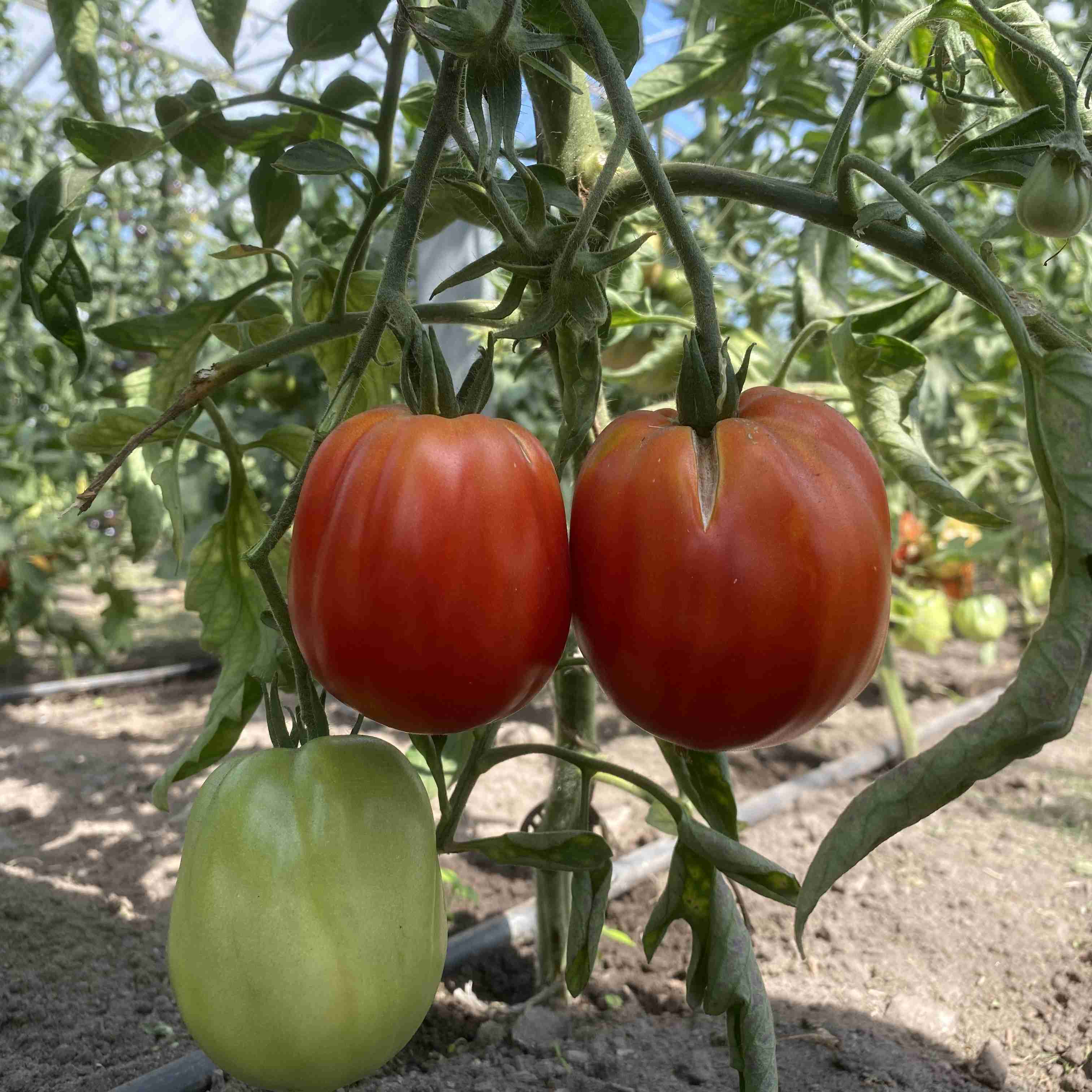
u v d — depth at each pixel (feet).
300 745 1.18
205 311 1.71
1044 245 2.55
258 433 4.09
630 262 2.34
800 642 0.90
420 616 0.89
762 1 1.66
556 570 0.95
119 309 6.36
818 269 2.09
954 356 4.72
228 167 2.06
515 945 2.31
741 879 1.31
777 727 0.94
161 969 2.15
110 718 4.63
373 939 1.08
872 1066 1.84
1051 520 0.85
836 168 1.21
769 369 2.58
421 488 0.90
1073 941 2.37
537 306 1.05
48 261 1.61
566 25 1.21
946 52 1.53
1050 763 3.81
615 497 0.94
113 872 2.70
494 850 1.28
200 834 1.12
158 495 1.84
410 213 0.99
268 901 1.06
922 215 0.96
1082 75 1.26
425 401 0.97
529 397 3.98
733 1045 1.31
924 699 4.89
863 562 0.92
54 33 1.62
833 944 2.41
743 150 3.14
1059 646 0.82
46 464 5.17
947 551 4.41
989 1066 1.83
